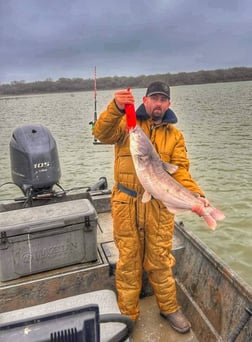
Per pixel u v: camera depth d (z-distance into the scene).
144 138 2.28
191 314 3.01
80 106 67.06
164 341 2.73
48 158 4.09
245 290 2.41
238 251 6.34
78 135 23.11
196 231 7.05
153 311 3.04
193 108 43.28
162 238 2.64
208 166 12.37
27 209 3.16
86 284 3.06
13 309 2.88
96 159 15.18
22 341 1.49
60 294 2.99
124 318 1.94
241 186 9.82
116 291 3.15
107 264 3.10
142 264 2.78
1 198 9.88
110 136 2.46
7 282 2.89
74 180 12.01
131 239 2.62
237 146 16.14
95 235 3.10
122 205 2.57
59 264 3.04
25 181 4.08
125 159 2.52
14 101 107.56
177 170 2.56
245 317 2.18
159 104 2.45
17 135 4.14
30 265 2.94
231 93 83.44
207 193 9.33
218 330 2.64
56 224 2.93
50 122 33.44
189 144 17.34
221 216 2.25
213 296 2.78
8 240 2.82
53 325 1.55
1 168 13.90
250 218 7.58
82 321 1.56
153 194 2.32
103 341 1.99
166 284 2.76
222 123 25.66
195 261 3.14
